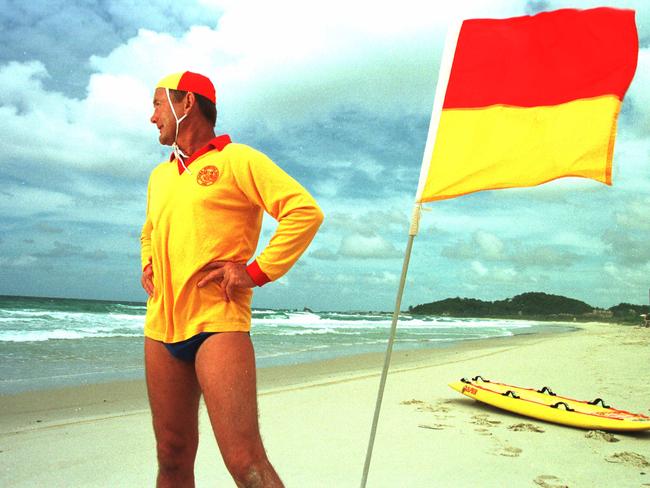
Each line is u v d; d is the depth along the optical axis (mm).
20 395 7355
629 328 55656
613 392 8016
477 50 2682
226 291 2035
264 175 2088
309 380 9391
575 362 12758
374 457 4520
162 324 2186
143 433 5328
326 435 5246
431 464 4336
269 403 6938
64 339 15766
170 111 2230
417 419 5977
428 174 2668
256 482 1918
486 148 2596
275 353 15281
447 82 2695
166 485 2354
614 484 3896
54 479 3918
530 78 2574
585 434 5371
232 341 2025
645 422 5281
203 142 2250
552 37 2557
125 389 8039
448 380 9258
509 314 150125
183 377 2223
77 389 7945
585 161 2410
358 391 7961
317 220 2096
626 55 2414
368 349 17750
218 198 2090
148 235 2438
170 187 2160
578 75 2482
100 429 5500
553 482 3934
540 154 2500
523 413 6129
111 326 21406
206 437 5250
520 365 12078
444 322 66000
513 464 4355
